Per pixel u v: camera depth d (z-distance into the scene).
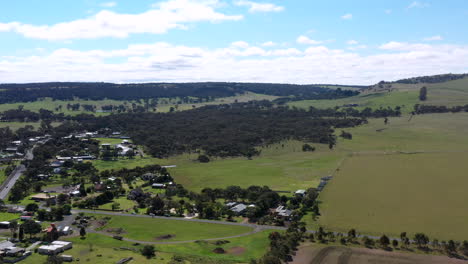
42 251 122.62
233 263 115.50
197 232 144.00
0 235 139.88
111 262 115.06
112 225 152.88
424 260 116.12
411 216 156.38
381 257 118.38
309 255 120.50
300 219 157.00
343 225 147.88
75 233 143.12
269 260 110.38
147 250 122.00
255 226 151.00
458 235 134.75
